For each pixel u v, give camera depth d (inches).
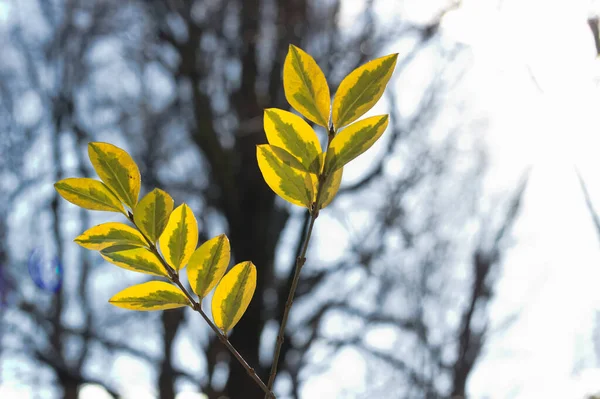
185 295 36.7
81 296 332.5
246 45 265.4
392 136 304.5
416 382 305.1
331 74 259.1
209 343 282.0
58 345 303.1
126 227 36.1
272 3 264.4
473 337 312.7
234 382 261.4
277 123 34.1
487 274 321.7
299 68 33.1
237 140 278.7
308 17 262.8
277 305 273.3
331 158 33.7
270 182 35.9
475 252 326.3
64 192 34.8
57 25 339.6
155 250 36.0
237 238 273.7
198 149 284.0
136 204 35.6
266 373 264.1
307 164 34.0
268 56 267.9
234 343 266.7
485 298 317.4
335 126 33.7
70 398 288.2
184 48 268.8
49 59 342.6
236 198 275.0
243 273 37.1
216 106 279.6
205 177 299.7
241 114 268.1
